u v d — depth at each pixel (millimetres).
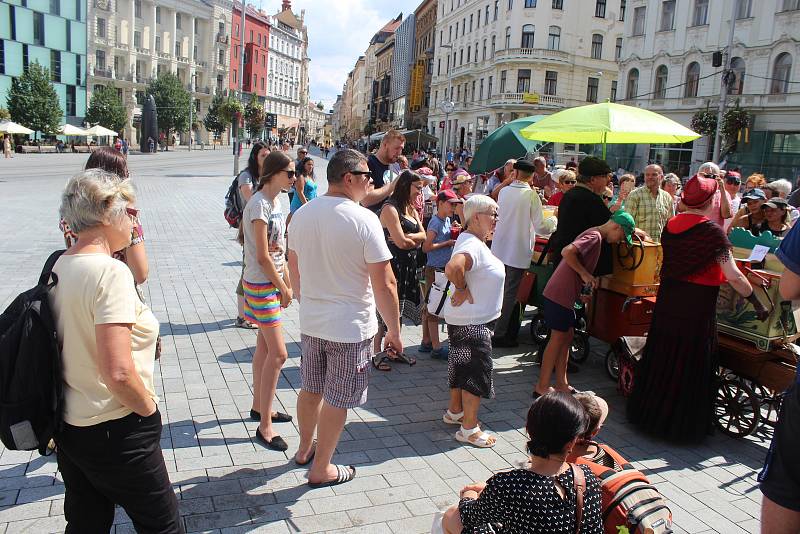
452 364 4414
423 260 7598
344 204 3438
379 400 5137
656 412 4582
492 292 4355
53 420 2201
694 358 4465
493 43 54000
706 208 4336
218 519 3348
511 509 2145
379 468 4012
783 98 30188
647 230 7477
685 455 4438
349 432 4527
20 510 3320
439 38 69125
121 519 3275
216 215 15898
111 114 56656
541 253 6344
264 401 4172
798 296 2557
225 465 3912
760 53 31219
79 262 2223
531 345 6828
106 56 64438
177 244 11586
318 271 3488
